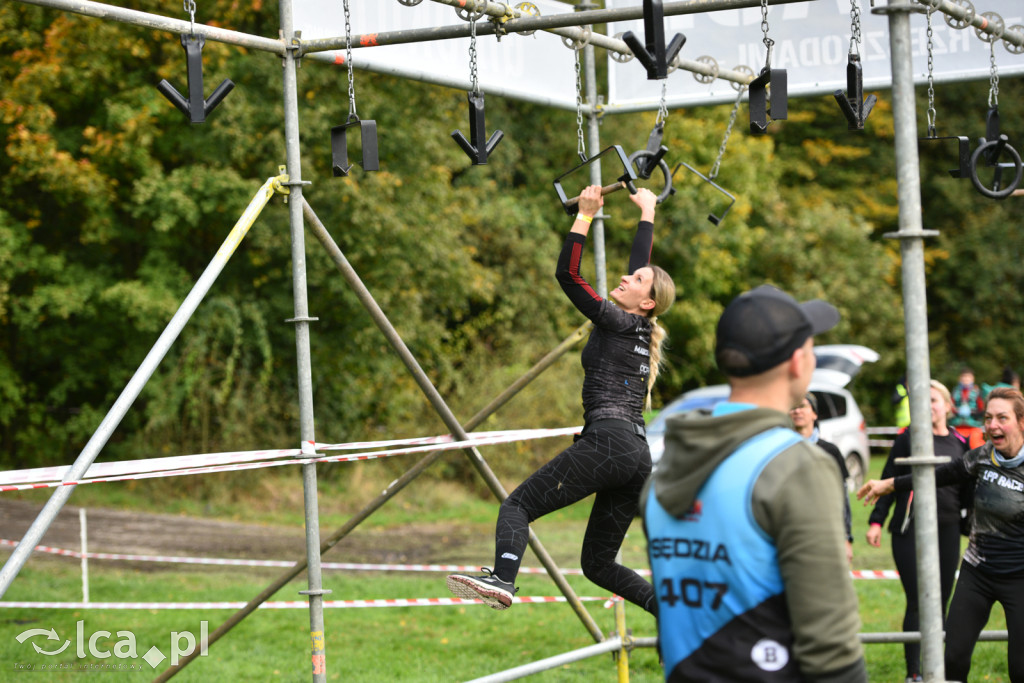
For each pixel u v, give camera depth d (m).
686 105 5.78
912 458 2.53
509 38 5.35
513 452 15.93
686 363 22.59
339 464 15.98
